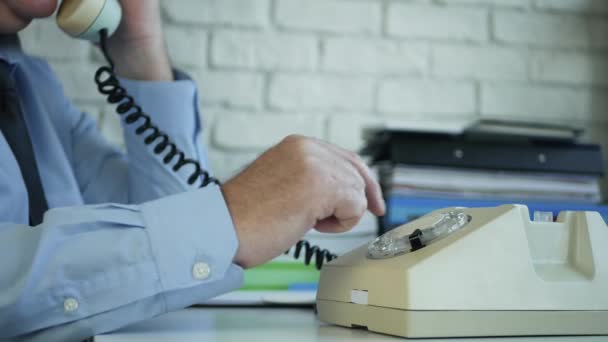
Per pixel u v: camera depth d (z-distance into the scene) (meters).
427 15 1.60
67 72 1.46
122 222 0.60
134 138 1.05
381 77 1.57
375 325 0.60
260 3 1.54
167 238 0.60
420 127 1.34
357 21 1.57
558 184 1.34
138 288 0.59
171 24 1.50
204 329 0.63
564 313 0.60
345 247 1.09
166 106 1.05
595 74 1.66
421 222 0.66
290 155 0.66
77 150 1.14
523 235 0.60
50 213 0.59
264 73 1.53
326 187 0.65
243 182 0.65
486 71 1.61
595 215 0.64
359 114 1.55
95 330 0.58
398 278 0.57
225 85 1.51
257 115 1.52
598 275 0.62
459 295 0.57
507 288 0.58
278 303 0.95
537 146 1.34
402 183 1.27
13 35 0.99
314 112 1.54
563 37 1.66
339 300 0.65
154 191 1.04
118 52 1.07
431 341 0.55
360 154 1.41
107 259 0.59
